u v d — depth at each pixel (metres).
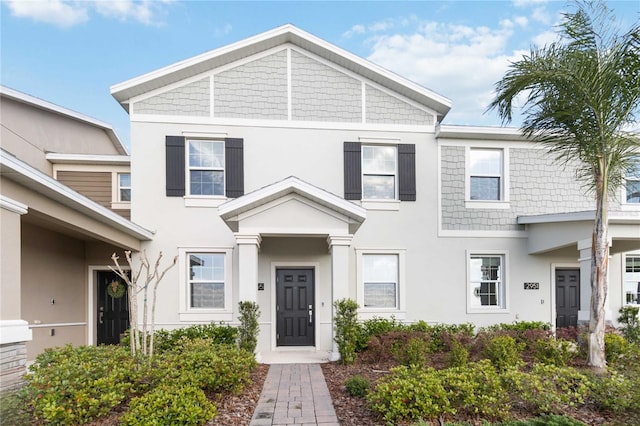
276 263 9.81
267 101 10.17
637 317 10.62
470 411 4.82
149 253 9.59
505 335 8.14
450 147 10.68
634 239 9.32
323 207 8.42
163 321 9.45
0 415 4.01
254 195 8.00
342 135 10.32
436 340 8.94
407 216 10.41
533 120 7.56
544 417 4.54
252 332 8.04
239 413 5.20
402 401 4.70
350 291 10.08
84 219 7.31
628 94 6.54
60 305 9.16
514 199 10.79
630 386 5.16
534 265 10.72
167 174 9.73
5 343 5.27
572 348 7.64
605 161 7.10
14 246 5.59
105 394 4.61
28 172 5.53
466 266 10.48
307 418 5.02
